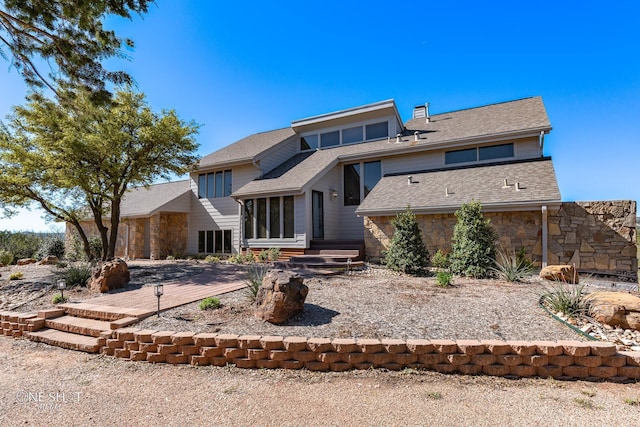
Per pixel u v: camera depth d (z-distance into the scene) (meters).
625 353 3.81
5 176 10.95
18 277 9.83
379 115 15.82
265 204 14.52
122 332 4.77
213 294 7.20
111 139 11.38
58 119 10.25
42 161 11.37
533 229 9.81
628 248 9.03
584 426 2.87
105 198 12.85
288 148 17.67
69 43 6.70
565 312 5.13
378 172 14.75
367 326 4.82
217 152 19.38
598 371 3.76
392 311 5.49
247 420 3.04
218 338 4.38
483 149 12.99
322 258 11.38
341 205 15.46
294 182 13.59
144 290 7.85
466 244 9.01
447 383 3.72
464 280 8.34
